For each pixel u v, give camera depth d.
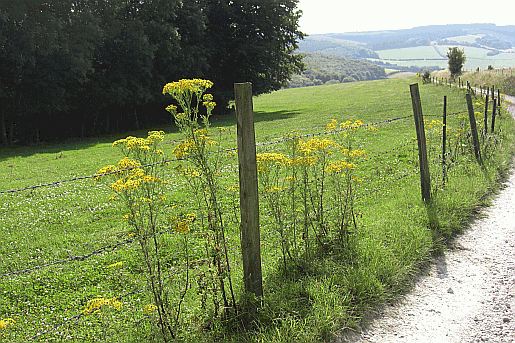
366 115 34.94
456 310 5.14
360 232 6.85
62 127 41.00
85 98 40.22
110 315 5.09
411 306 5.25
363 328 4.77
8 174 19.20
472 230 7.66
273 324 4.53
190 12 47.69
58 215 11.33
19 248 8.88
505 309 5.10
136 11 43.22
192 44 49.69
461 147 12.71
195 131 4.46
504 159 12.50
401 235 6.86
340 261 5.92
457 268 6.25
